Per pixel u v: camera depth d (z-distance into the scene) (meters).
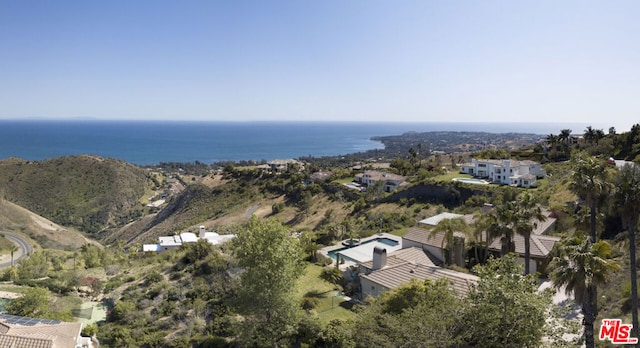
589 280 19.64
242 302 27.20
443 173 96.88
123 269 49.34
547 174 81.56
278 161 181.38
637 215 25.58
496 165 81.38
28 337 23.64
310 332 26.28
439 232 40.88
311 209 99.56
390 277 32.06
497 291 17.62
